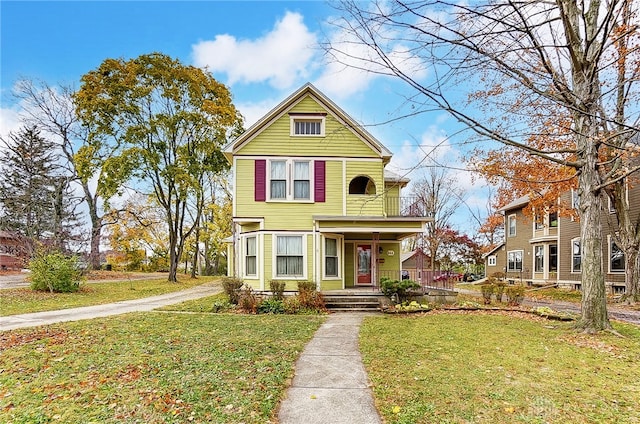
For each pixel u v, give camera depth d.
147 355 6.84
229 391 5.10
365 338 8.46
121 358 6.65
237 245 17.06
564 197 23.44
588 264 9.41
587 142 9.27
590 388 5.44
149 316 11.37
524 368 6.33
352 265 16.61
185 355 6.84
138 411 4.50
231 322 10.40
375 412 4.56
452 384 5.48
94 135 23.33
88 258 23.23
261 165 15.59
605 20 7.65
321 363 6.53
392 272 16.53
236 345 7.61
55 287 17.16
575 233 23.50
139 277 29.52
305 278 15.12
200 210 29.66
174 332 8.90
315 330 9.38
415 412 4.53
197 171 25.27
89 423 4.20
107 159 22.91
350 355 7.04
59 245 20.67
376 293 14.02
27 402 4.79
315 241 15.27
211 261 44.53
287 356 6.88
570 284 23.67
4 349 7.31
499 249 35.78
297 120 15.91
